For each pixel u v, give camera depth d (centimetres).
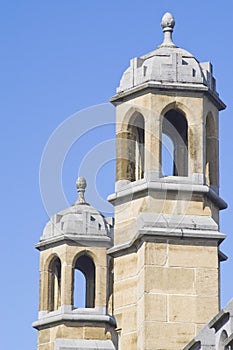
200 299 3894
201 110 4009
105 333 5238
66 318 5247
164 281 3891
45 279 5375
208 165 4031
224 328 3434
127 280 3981
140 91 4012
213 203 3984
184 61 4047
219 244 3944
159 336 3862
